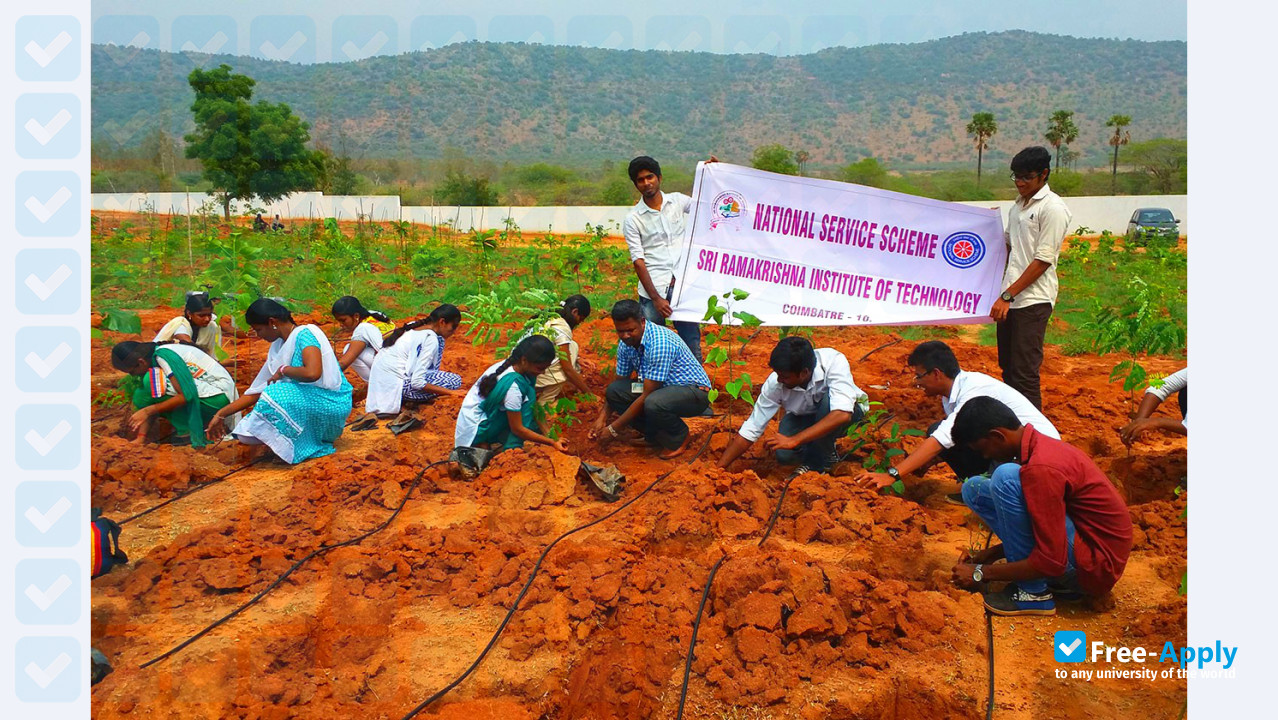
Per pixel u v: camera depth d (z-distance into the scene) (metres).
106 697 3.48
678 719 3.51
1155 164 40.66
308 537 4.82
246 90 19.70
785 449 5.57
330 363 6.20
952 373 5.13
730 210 6.95
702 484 5.05
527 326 6.57
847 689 3.61
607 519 5.04
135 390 6.32
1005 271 6.42
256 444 6.14
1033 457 3.96
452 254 18.20
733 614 3.91
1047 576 4.01
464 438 5.83
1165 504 5.03
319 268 14.46
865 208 6.82
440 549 4.61
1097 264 19.03
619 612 4.02
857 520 4.87
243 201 21.42
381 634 3.97
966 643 3.89
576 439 6.66
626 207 30.97
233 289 9.34
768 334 10.90
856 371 9.09
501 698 3.59
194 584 4.32
